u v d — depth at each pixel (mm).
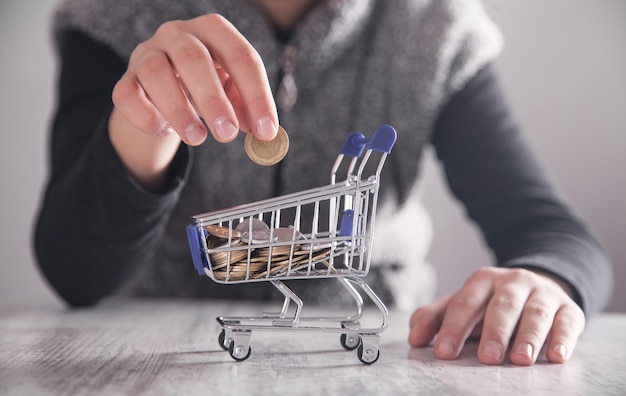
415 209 1606
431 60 1438
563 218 1271
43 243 1185
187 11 1377
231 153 1404
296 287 1439
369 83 1460
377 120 1460
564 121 2531
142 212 1049
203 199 1425
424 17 1462
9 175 2596
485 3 2514
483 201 1384
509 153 1413
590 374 727
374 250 1469
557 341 801
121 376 646
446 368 734
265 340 879
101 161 1013
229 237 701
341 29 1414
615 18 2498
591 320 1067
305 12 1471
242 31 1397
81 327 957
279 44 1430
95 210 1083
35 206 2609
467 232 2551
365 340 736
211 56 823
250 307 1222
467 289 881
